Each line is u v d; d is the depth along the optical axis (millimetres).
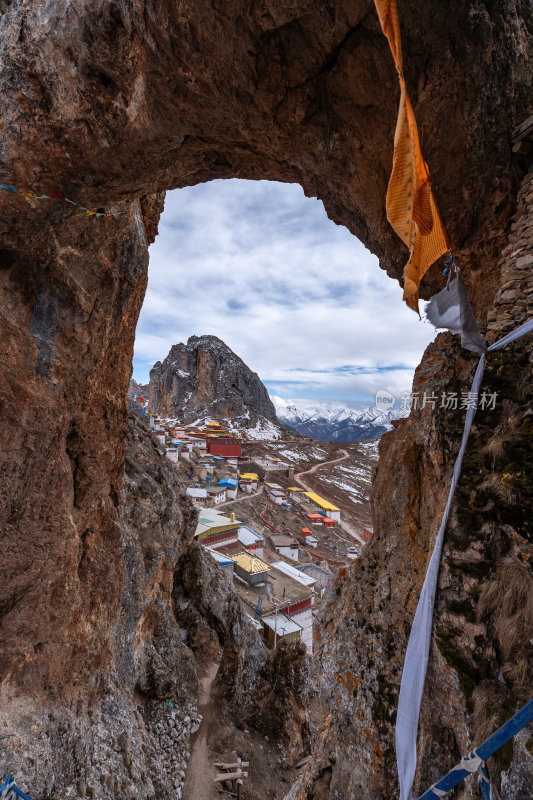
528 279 4988
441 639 4059
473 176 5023
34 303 6734
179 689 13773
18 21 4562
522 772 2797
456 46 4090
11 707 6410
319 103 4469
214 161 5957
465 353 5465
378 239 6004
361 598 6016
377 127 4559
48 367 6992
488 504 4285
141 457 15484
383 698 5113
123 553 10953
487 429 4766
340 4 3572
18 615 6766
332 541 57656
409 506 5668
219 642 17531
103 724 8594
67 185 5500
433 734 3988
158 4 3697
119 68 4336
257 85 4141
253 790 11734
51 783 6277
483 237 5512
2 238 5953
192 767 11656
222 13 3613
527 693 3279
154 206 11062
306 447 117562
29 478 6852
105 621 9312
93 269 7379
